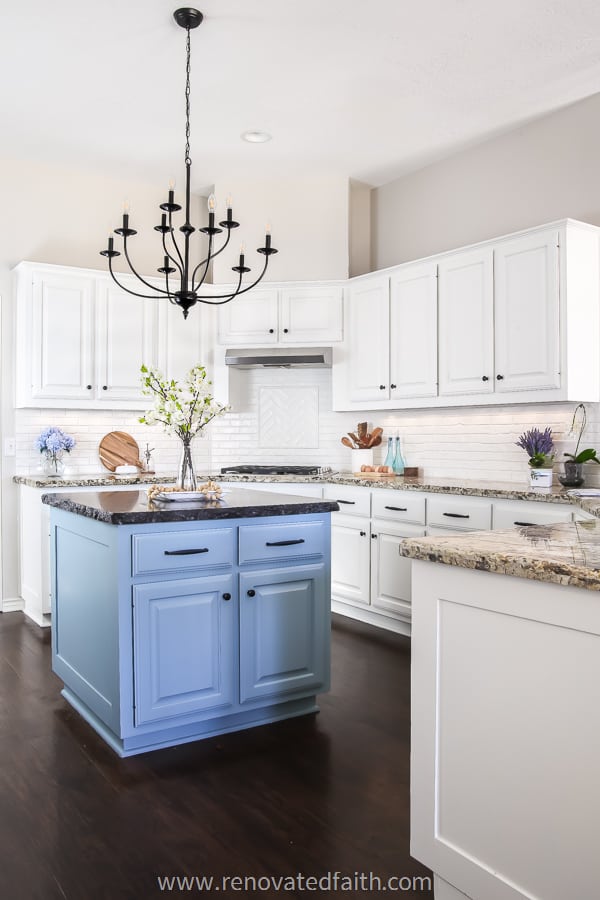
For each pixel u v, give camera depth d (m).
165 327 5.14
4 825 2.12
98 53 3.47
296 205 5.22
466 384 4.16
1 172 4.78
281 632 2.88
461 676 1.60
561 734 1.39
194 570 2.67
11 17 3.16
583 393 3.73
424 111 4.10
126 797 2.29
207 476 4.85
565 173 4.09
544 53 3.48
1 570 4.79
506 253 3.94
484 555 1.49
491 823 1.53
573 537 1.77
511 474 4.32
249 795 2.31
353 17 3.17
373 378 4.79
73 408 4.79
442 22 3.20
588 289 3.76
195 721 2.71
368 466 4.91
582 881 1.35
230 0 3.03
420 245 4.99
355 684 3.36
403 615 4.13
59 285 4.70
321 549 2.98
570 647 1.37
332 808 2.23
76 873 1.88
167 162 4.90
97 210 5.14
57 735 2.77
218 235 5.29
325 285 5.03
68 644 3.07
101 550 2.67
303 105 4.03
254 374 5.54
